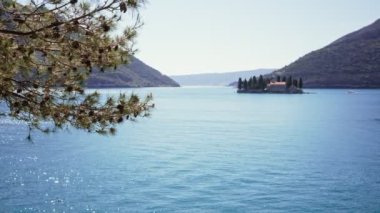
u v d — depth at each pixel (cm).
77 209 3253
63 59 969
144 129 10138
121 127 10525
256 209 3334
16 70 895
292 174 4703
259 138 8375
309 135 8919
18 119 972
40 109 944
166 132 9475
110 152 6197
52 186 3919
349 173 4775
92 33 929
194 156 5972
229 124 11650
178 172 4750
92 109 976
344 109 17638
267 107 19262
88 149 6419
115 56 959
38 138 7325
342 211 3297
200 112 16438
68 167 4872
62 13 899
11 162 5025
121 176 4456
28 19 903
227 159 5722
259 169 4988
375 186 4112
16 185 3900
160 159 5656
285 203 3509
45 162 5138
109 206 3356
